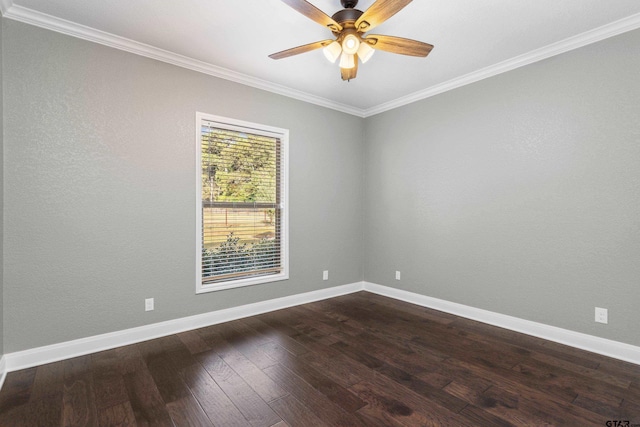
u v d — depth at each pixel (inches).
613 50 98.5
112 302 106.2
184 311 120.8
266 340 112.7
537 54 113.3
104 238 104.7
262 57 117.7
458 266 139.4
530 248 117.2
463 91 136.9
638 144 94.6
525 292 118.6
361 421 69.3
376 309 147.9
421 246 153.9
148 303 112.9
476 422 68.7
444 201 144.3
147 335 112.6
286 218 149.7
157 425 68.1
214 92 127.3
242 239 137.5
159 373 89.5
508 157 122.7
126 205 108.5
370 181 178.7
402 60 119.8
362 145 181.3
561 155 109.4
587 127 103.7
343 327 125.2
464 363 95.6
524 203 118.6
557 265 110.7
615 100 98.4
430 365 94.3
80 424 68.2
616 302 98.6
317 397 78.2
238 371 90.7
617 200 98.3
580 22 95.9
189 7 88.7
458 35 102.7
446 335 117.1
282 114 148.1
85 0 85.6
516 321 120.9
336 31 82.0
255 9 89.7
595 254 102.6
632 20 93.5
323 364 95.1
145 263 112.3
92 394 79.1
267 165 145.3
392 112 166.7
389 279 169.2
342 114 172.2
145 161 112.0
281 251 150.3
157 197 114.5
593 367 92.7
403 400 76.9
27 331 92.5
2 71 88.0
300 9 71.9
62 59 97.1
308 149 158.1
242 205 137.3
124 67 107.7
